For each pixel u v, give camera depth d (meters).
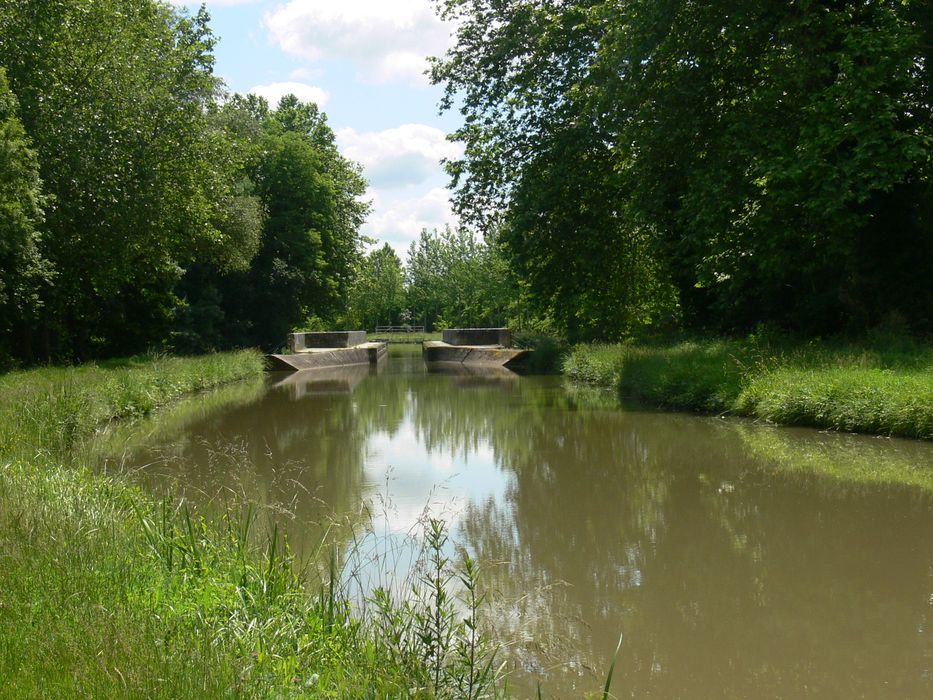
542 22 20.91
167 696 3.04
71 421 12.02
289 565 5.09
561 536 7.15
